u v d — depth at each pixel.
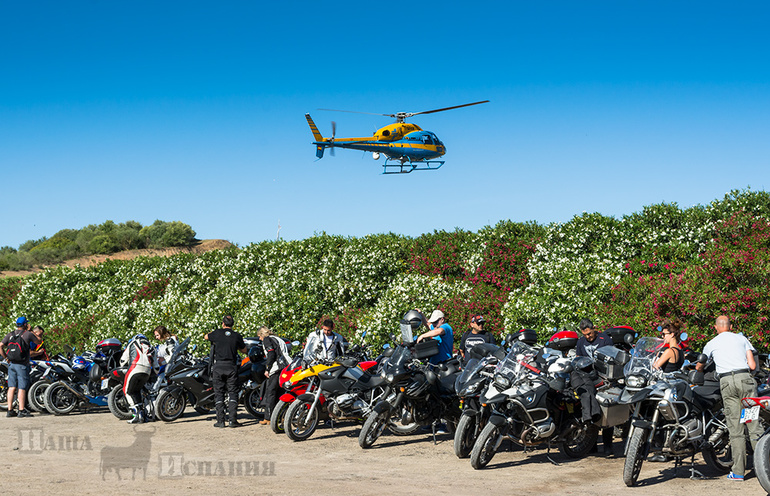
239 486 6.61
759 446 6.19
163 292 22.28
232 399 10.62
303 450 8.68
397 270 19.83
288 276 19.31
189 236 70.69
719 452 7.39
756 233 14.36
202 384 11.34
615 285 13.55
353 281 18.84
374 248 19.86
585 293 13.62
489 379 8.01
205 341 17.27
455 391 8.59
